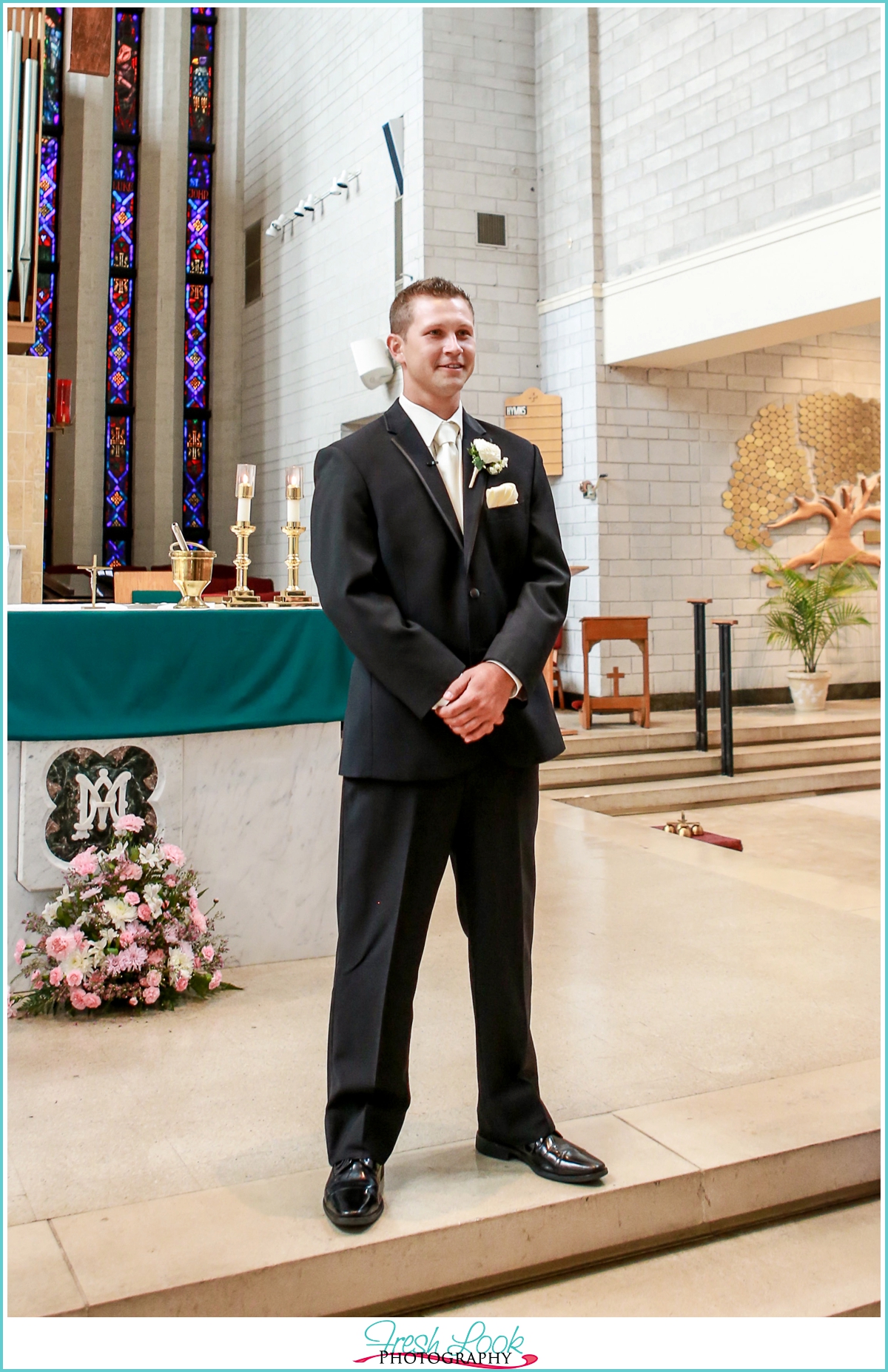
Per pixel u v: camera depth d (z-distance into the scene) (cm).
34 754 279
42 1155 193
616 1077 228
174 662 291
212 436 1234
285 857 313
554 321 847
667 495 829
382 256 891
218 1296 154
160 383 1213
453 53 829
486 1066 190
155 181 1223
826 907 378
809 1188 200
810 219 635
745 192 684
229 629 298
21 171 616
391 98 869
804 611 833
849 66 611
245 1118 209
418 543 179
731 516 856
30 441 615
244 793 307
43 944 269
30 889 279
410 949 179
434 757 174
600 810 618
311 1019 264
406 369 186
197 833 300
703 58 711
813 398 887
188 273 1245
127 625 285
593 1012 269
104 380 1189
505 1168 189
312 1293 160
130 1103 216
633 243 777
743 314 684
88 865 272
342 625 173
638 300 771
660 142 749
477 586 182
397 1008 178
